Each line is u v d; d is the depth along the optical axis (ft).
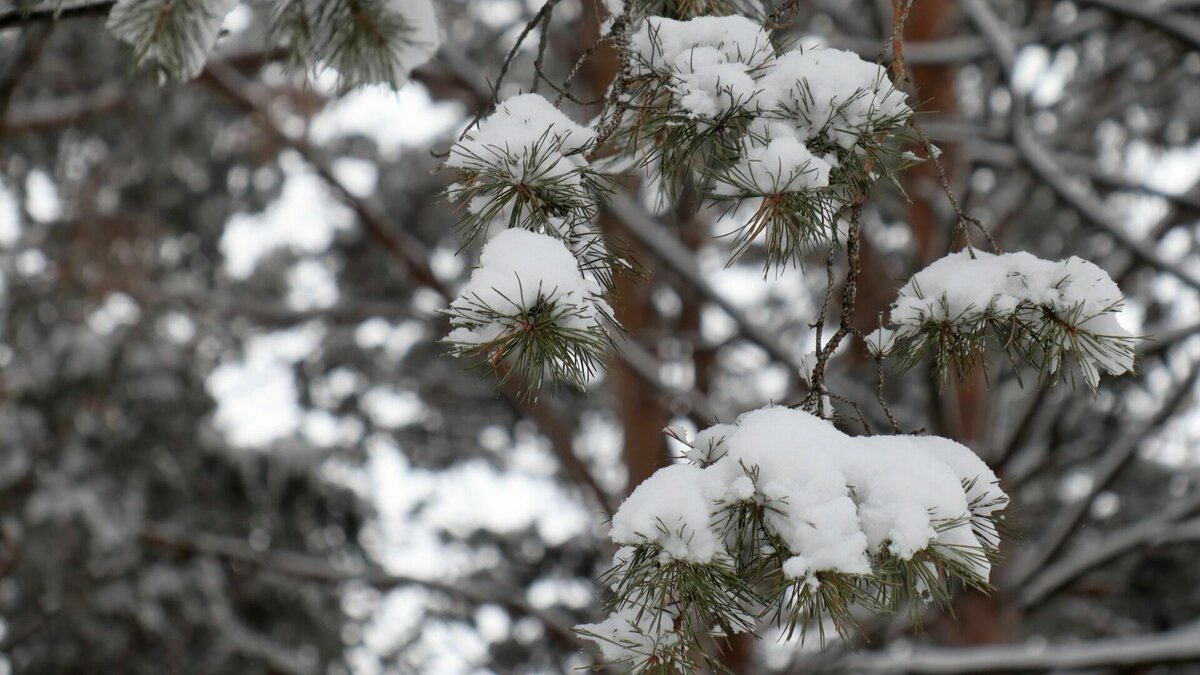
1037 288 5.93
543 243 5.29
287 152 30.19
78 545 30.58
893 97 5.89
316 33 6.45
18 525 31.22
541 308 5.13
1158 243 27.76
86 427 32.45
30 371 31.53
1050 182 22.88
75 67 27.91
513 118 5.69
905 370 6.17
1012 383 26.89
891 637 26.03
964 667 19.49
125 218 29.22
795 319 34.96
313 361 33.88
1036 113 31.55
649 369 24.81
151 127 29.55
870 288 28.94
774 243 5.79
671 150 6.30
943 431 24.67
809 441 5.32
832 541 4.99
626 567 5.32
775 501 5.13
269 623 34.71
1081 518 24.18
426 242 35.04
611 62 23.39
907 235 31.68
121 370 31.94
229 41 24.93
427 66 23.53
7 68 20.45
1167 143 31.83
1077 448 29.68
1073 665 18.84
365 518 34.81
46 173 29.68
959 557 5.22
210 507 34.35
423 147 33.47
